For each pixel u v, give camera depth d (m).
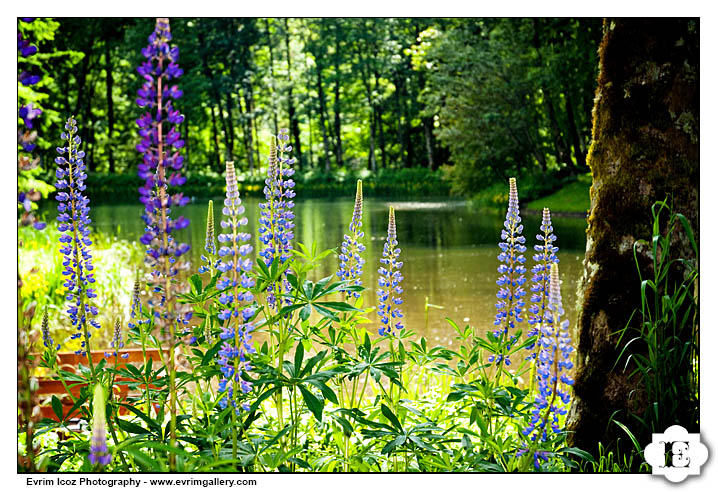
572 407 4.09
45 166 25.55
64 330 7.69
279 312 2.98
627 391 3.92
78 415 3.72
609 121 4.00
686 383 3.84
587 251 4.12
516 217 3.69
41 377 4.39
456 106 29.89
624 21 3.94
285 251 3.41
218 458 3.05
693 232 3.88
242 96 45.19
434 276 12.62
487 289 11.27
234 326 2.95
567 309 9.45
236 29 42.12
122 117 44.25
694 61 3.89
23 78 2.41
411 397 4.77
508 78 28.11
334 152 51.41
